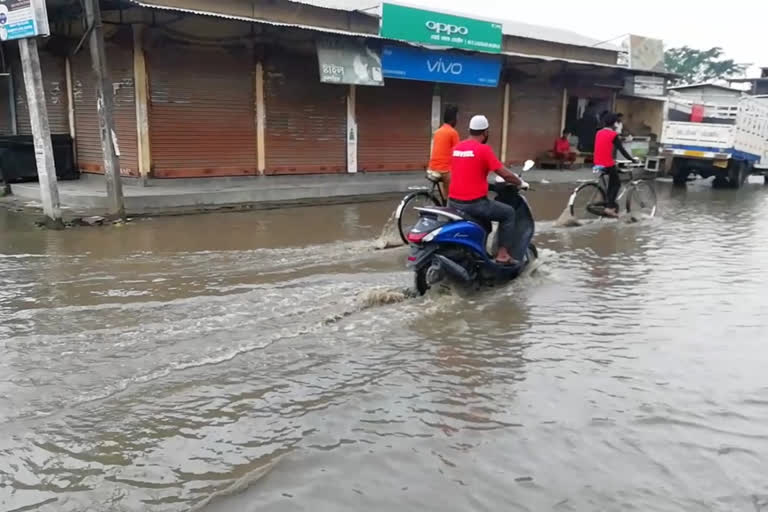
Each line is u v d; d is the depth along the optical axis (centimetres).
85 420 388
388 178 1719
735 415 412
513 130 2081
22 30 920
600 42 2372
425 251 653
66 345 502
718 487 332
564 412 412
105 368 461
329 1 1627
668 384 459
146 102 1285
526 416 406
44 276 705
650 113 2552
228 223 1070
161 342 511
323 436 376
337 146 1620
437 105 1831
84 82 1423
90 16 992
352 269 763
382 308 618
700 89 2517
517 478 336
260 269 754
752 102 1942
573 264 837
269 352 498
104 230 980
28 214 1103
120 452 354
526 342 540
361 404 418
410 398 429
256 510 305
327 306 611
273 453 357
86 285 672
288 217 1155
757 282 751
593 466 349
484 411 412
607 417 406
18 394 419
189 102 1344
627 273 790
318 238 960
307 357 492
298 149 1543
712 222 1209
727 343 546
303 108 1534
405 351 512
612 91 2383
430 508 310
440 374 469
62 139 1429
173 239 923
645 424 397
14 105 1688
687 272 797
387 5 1481
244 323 559
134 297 630
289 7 1427
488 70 1820
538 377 467
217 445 364
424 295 662
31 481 326
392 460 351
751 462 356
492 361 496
